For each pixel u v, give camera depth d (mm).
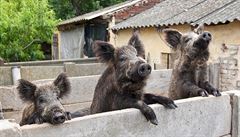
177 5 13062
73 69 7711
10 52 13203
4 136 2574
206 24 8836
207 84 4641
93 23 16438
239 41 8336
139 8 15281
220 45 8906
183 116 3572
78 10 24750
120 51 3881
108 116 3047
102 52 4012
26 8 13773
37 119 3461
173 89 4926
